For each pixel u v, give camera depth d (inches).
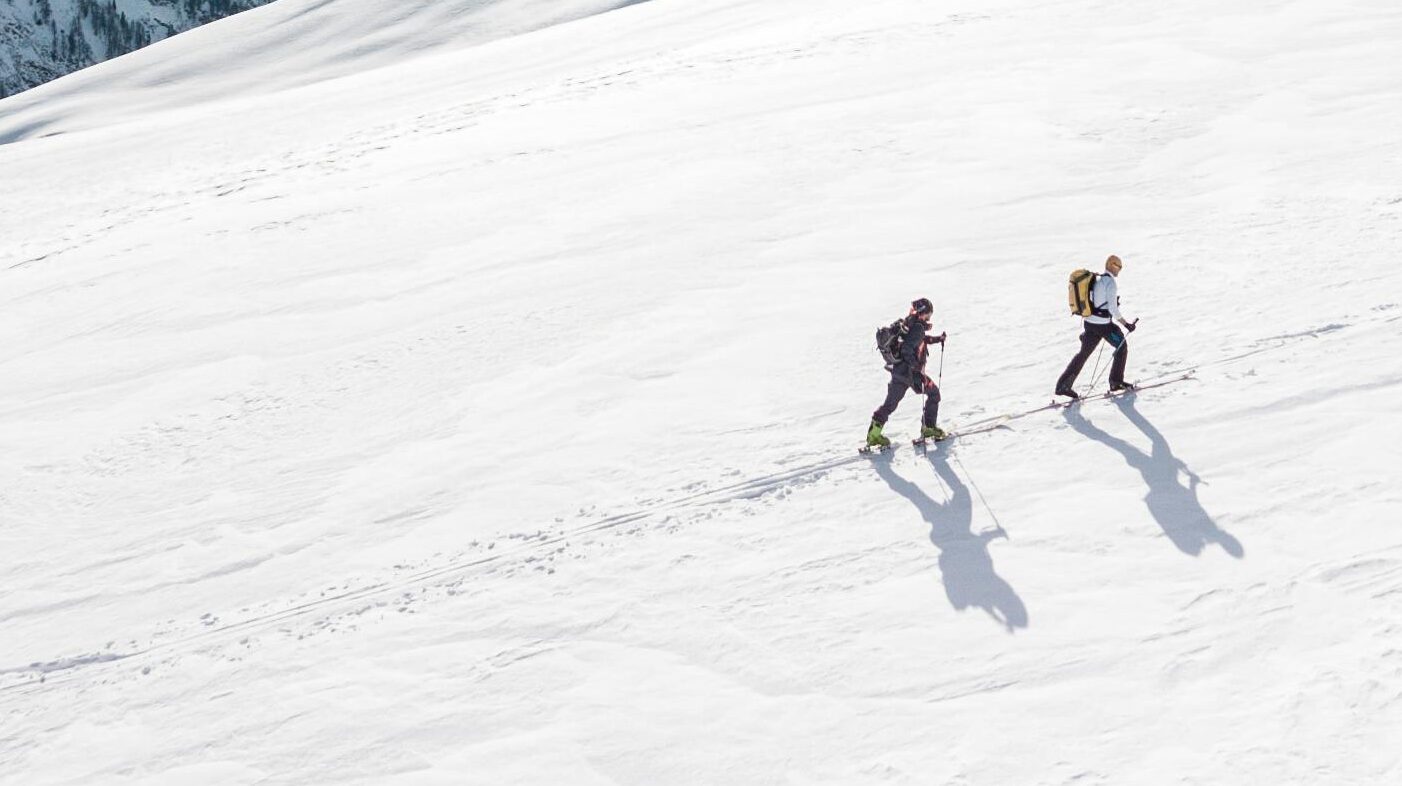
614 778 237.0
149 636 328.2
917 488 327.3
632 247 608.4
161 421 496.1
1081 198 573.3
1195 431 328.8
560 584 312.5
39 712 300.0
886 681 250.5
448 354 509.0
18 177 1540.4
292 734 269.7
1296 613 244.5
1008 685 242.1
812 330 462.3
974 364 407.5
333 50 3681.1
